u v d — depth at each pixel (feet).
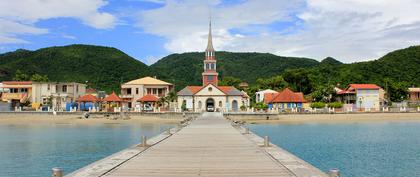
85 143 158.30
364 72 537.65
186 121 213.66
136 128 242.99
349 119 326.24
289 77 527.40
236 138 116.16
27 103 373.40
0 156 123.95
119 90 575.79
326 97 423.23
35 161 114.52
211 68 438.40
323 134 197.47
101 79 614.34
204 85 418.51
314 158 116.88
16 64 634.84
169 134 128.67
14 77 542.98
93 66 652.07
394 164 106.63
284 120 314.96
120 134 198.80
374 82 495.82
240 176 57.98
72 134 199.82
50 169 102.06
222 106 390.21
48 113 318.04
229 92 395.96
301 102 371.35
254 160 72.95
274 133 204.95
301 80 518.78
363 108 363.76
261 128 243.81
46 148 143.02
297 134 197.98
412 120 322.55
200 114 319.27
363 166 103.60
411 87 494.18
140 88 406.62
